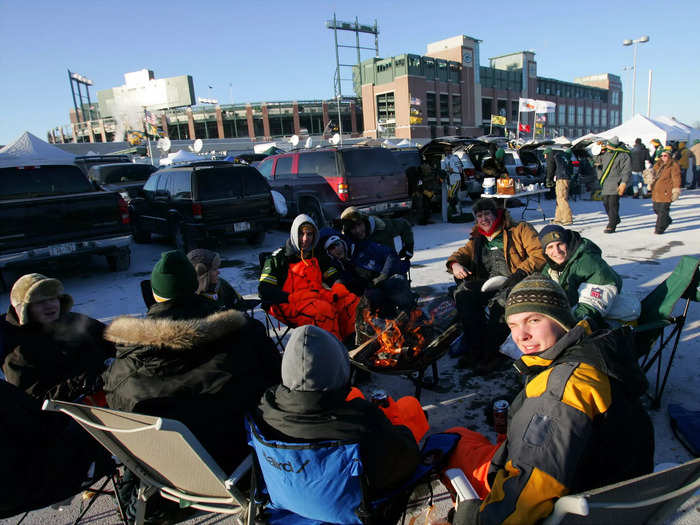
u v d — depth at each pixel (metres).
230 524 2.45
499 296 3.81
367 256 4.53
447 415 3.33
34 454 2.07
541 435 1.39
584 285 3.06
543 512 1.33
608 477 1.45
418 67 59.53
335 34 61.84
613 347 1.53
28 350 2.53
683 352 3.95
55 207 7.05
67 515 2.62
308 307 3.69
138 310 6.05
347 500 1.69
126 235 7.76
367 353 3.35
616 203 9.16
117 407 1.99
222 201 8.84
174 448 1.76
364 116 64.62
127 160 16.36
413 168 11.66
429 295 5.93
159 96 74.88
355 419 1.68
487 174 13.47
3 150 14.25
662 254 7.29
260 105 65.38
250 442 1.81
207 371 1.95
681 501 1.49
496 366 3.94
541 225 10.86
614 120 101.50
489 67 72.81
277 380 2.35
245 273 7.77
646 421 1.53
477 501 1.57
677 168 8.43
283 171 11.27
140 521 2.14
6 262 6.71
